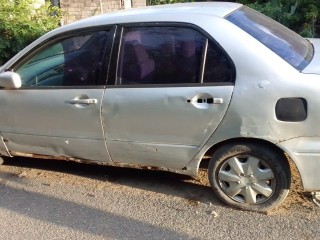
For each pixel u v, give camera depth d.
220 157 3.58
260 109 3.29
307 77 3.22
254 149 3.44
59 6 10.04
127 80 3.76
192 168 3.71
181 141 3.63
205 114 3.46
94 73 3.89
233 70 3.39
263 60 3.33
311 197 3.75
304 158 3.28
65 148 4.17
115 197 4.04
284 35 3.86
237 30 3.48
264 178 3.49
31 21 7.80
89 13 10.09
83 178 4.46
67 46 4.05
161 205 3.85
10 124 4.36
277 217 3.52
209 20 3.56
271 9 7.95
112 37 3.84
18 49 7.63
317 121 3.18
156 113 3.62
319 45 4.11
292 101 3.21
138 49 3.75
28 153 4.47
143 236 3.41
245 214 3.60
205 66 3.49
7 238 3.54
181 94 3.52
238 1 9.43
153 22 3.72
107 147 3.94
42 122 4.16
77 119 3.96
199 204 3.81
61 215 3.81
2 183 4.48
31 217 3.82
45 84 4.12
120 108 3.75
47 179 4.50
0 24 7.55
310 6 7.77
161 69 3.64
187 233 3.41
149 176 4.39
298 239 3.23
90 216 3.76
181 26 3.62
